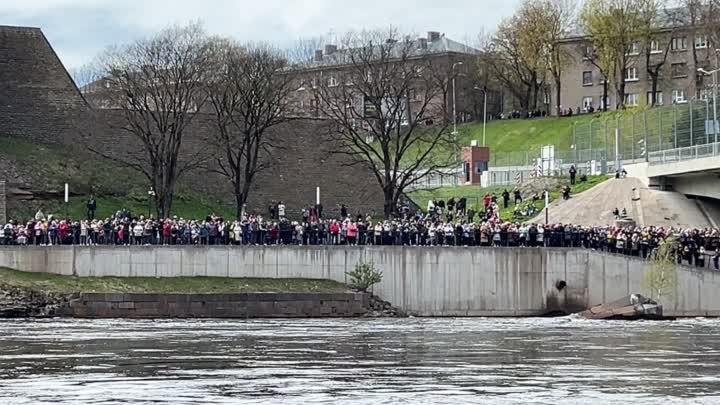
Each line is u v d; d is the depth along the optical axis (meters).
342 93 172.00
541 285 125.81
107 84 164.88
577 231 127.31
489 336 94.56
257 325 105.81
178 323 107.94
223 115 159.62
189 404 59.03
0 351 80.44
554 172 171.12
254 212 164.62
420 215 149.50
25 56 162.38
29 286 114.56
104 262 119.50
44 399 60.31
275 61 165.25
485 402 59.94
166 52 169.50
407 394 62.12
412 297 124.00
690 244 126.50
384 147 153.00
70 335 92.81
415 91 183.25
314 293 119.31
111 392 62.50
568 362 75.81
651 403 59.97
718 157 134.88
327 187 168.62
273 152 167.25
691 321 116.19
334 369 71.81
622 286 126.25
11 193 152.12
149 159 161.88
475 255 124.88
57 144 161.75
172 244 121.44
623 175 155.12
